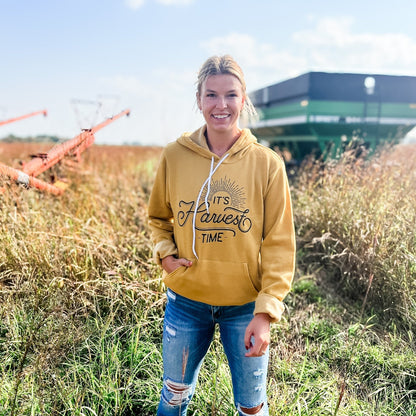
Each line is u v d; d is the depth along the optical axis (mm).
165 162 1847
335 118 7566
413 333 3355
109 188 6211
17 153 10281
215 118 1684
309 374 2875
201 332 1816
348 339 3258
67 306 3336
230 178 1684
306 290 4078
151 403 2543
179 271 1753
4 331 3129
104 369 2666
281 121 8602
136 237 4414
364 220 4289
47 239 3924
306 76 7418
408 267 3689
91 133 4965
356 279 4059
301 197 5715
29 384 2508
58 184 5301
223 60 1688
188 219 1727
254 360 1725
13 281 3590
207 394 2502
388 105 7695
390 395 2740
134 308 3324
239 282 1697
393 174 5164
